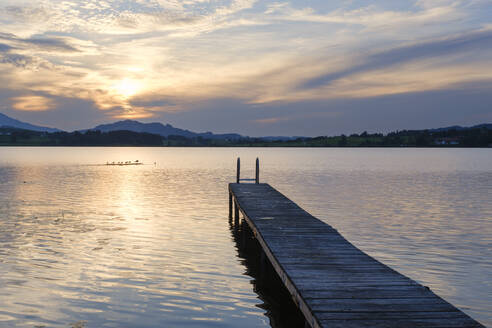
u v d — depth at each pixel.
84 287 10.69
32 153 142.38
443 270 12.19
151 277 11.55
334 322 6.14
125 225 18.72
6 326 8.52
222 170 61.22
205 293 10.46
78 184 38.38
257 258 13.81
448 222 19.80
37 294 10.19
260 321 8.89
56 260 12.98
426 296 7.20
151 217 20.92
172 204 25.69
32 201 26.58
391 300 7.00
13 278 11.27
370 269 8.79
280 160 101.06
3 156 112.38
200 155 146.38
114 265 12.57
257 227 13.09
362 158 115.00
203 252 14.37
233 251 14.65
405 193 31.95
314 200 27.80
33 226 18.30
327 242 11.22
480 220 20.31
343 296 7.17
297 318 9.06
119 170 59.81
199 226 18.83
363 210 23.52
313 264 9.14
